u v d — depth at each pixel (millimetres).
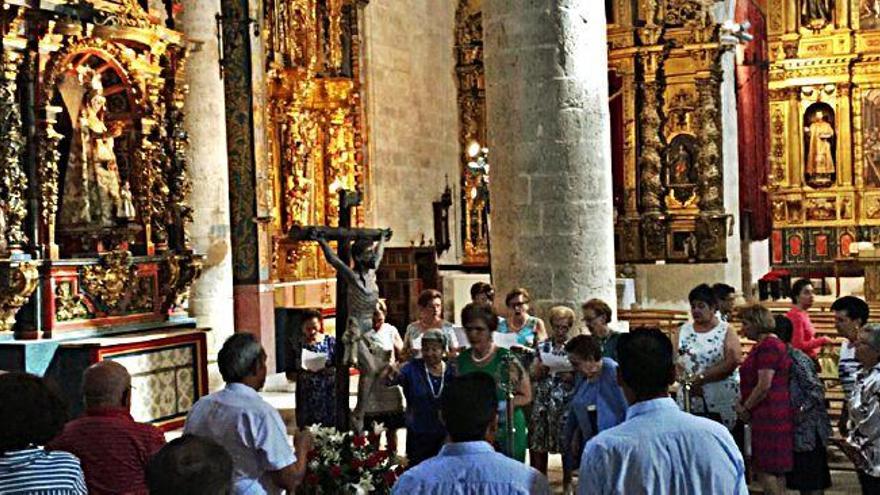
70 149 13031
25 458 4215
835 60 31344
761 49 29312
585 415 7969
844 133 31453
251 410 5551
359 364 8195
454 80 26516
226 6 16750
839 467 10781
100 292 12898
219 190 15852
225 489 3188
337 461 6652
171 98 14055
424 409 8000
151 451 5359
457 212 26391
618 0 26578
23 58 12125
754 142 28406
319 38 21406
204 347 14008
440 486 4023
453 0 26656
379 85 23234
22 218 12070
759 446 8250
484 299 10969
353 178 22266
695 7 25828
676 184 26125
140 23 13281
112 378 5457
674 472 4148
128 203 13352
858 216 31266
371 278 7781
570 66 10555
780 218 31953
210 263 15688
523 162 10633
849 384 8367
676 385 10781
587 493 4203
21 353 11680
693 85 25953
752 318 8328
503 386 7184
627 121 26516
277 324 18438
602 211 10742
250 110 16797
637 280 26156
